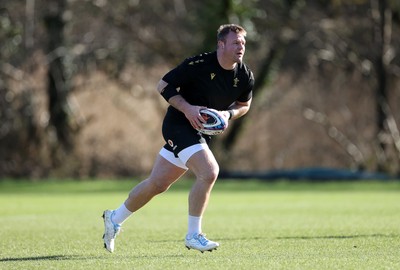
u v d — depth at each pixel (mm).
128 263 26531
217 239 35281
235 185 94938
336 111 126312
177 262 26609
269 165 122062
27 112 109938
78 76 118438
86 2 115812
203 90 28781
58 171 109812
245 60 119375
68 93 112250
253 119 121312
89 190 88562
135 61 119500
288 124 123562
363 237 35188
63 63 112062
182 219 48875
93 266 25906
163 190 29266
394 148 116500
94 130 114125
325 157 125250
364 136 126250
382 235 35969
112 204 66250
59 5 111562
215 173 27719
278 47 118562
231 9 113812
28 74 111938
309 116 123312
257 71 120250
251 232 38906
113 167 113312
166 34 119250
